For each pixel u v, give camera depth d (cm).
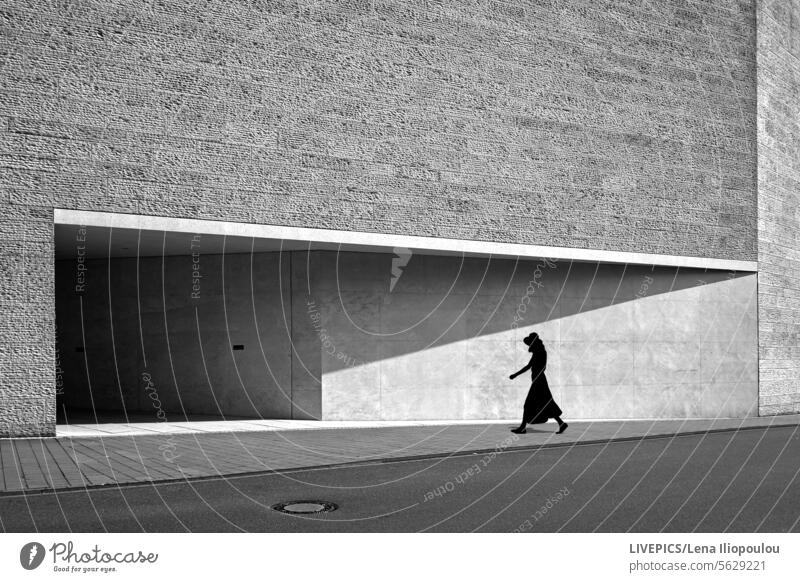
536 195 1842
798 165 2408
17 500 815
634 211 1981
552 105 1875
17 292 1322
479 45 1784
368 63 1653
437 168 1723
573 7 1917
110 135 1396
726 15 2173
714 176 2119
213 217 1483
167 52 1452
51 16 1357
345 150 1622
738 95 2180
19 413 1325
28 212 1330
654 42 2039
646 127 2009
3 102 1318
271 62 1550
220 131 1495
